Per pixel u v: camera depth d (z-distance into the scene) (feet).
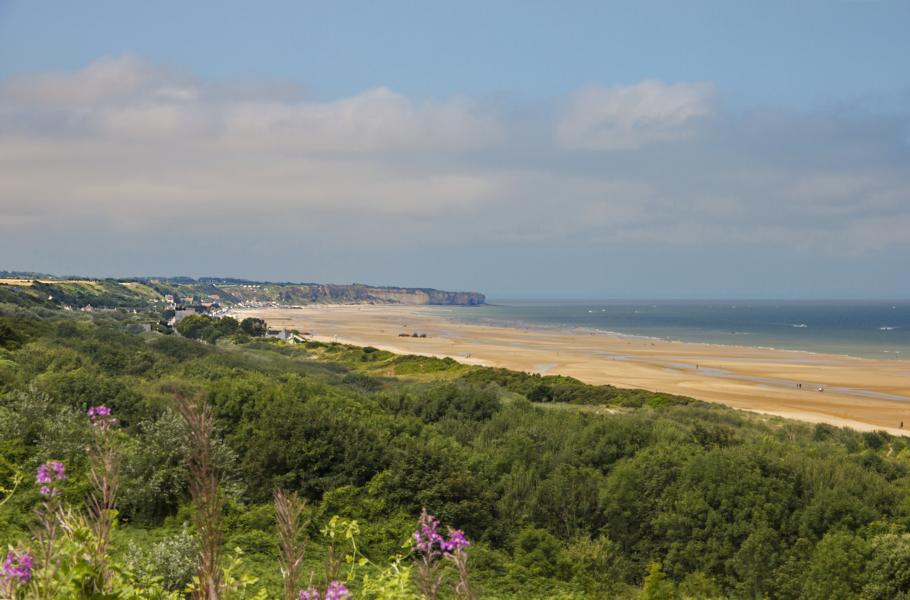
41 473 12.53
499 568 54.44
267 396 72.38
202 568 11.07
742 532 60.29
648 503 66.59
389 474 63.05
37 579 12.00
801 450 88.58
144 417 68.28
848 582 53.57
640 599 51.88
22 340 135.03
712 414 154.92
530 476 71.20
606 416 107.45
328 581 13.35
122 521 49.39
